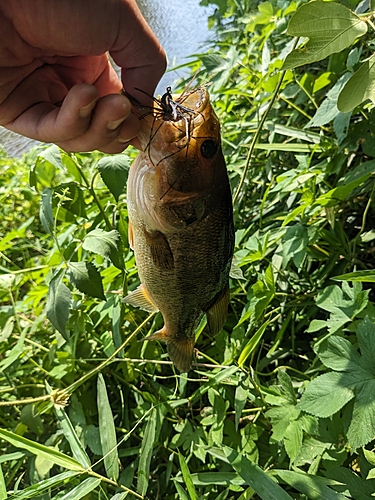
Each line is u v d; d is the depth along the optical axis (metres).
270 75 0.29
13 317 0.29
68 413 0.26
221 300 0.20
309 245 0.26
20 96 0.17
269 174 0.29
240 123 0.32
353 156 0.26
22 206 0.49
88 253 0.31
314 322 0.20
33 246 0.41
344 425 0.17
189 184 0.16
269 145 0.27
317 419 0.18
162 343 0.28
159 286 0.18
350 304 0.19
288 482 0.17
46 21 0.15
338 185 0.25
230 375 0.22
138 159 0.17
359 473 0.19
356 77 0.14
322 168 0.26
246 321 0.26
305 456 0.18
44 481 0.18
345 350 0.16
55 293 0.22
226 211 0.18
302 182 0.24
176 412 0.24
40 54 0.17
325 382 0.16
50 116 0.16
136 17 0.15
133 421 0.27
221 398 0.22
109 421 0.21
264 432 0.22
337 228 0.26
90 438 0.24
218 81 0.31
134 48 0.16
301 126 0.31
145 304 0.21
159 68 0.17
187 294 0.18
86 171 0.42
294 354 0.25
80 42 0.16
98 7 0.15
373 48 0.24
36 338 0.32
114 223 0.27
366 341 0.16
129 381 0.27
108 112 0.14
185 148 0.16
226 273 0.19
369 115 0.23
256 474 0.17
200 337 0.28
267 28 0.33
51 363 0.28
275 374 0.25
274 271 0.26
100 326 0.29
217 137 0.16
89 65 0.19
